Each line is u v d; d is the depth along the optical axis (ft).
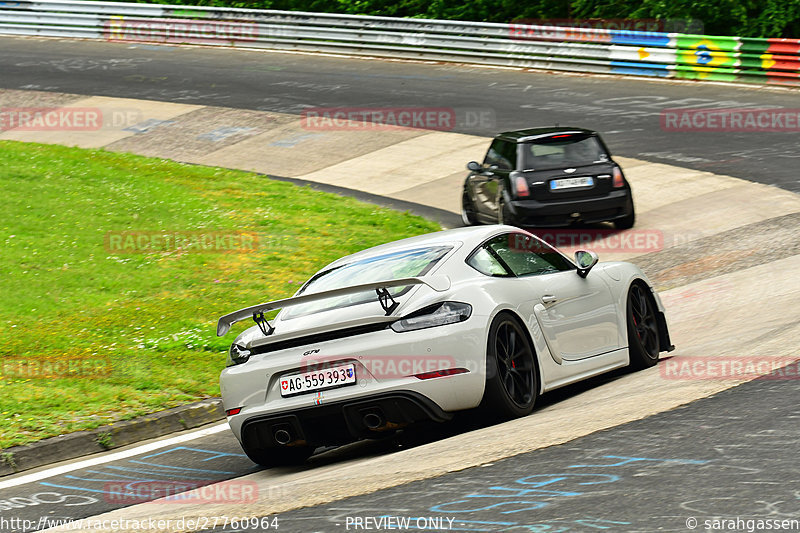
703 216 187.52
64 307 137.18
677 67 334.44
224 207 208.64
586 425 66.85
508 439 65.98
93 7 453.58
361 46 407.44
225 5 541.34
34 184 214.69
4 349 117.91
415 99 326.65
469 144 270.67
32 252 163.84
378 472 63.36
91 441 88.74
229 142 290.56
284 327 74.43
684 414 66.39
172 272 156.66
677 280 145.38
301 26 418.10
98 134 302.86
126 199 207.72
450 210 216.33
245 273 157.07
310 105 325.42
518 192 179.01
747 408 65.92
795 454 54.49
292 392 71.67
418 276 74.54
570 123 280.72
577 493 51.80
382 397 69.00
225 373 74.90
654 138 257.55
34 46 442.91
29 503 70.38
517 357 75.77
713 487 50.31
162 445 88.33
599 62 351.87
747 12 417.28
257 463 77.46
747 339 95.91
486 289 75.15
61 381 105.50
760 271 140.56
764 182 207.62
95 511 66.23
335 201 221.66
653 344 95.40
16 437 86.94
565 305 82.99
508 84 342.64
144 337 123.03
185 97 343.46
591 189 179.42
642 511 47.83
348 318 71.82
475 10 498.69
